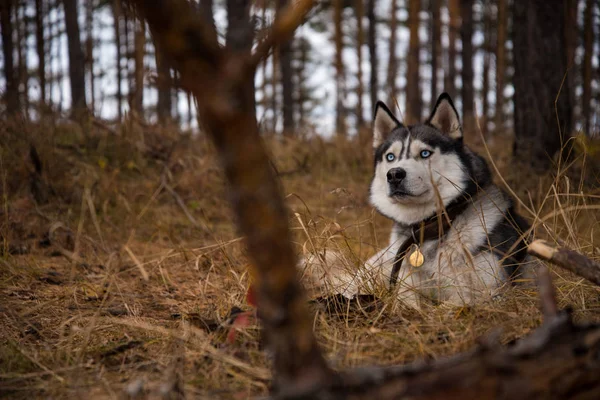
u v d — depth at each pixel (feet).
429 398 4.02
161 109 35.14
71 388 6.61
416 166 12.87
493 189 13.15
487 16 77.20
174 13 3.32
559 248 6.75
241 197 3.61
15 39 54.39
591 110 49.34
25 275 13.39
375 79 82.28
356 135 33.91
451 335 7.31
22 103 24.97
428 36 79.25
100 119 27.96
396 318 8.71
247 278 10.56
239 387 6.37
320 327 8.36
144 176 24.41
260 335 7.61
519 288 10.37
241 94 3.48
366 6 82.07
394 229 13.94
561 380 4.16
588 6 52.19
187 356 7.34
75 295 11.34
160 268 13.15
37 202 19.44
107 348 8.10
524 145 21.70
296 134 34.99
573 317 8.21
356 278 10.62
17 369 7.32
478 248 11.45
